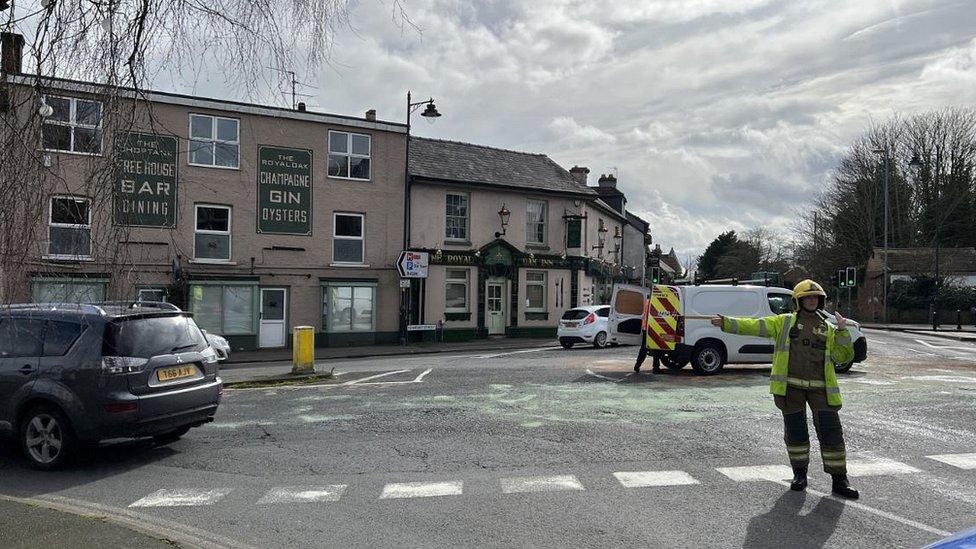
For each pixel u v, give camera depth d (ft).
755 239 274.36
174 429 25.49
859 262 175.73
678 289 46.37
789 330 20.72
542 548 15.97
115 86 14.97
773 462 23.48
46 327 24.50
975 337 96.12
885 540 16.25
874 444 25.84
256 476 22.54
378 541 16.56
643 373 47.09
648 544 16.14
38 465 23.85
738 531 16.90
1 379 24.35
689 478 21.57
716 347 46.01
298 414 32.78
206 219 73.00
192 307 71.36
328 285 79.56
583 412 32.45
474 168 94.22
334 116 80.38
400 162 84.94
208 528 17.62
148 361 24.59
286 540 16.69
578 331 76.18
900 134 168.14
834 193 179.63
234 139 74.38
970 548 8.85
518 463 23.61
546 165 105.60
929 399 35.47
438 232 88.17
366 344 81.92
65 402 23.43
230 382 43.73
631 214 155.02
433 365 54.60
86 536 15.87
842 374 46.50
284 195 77.30
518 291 94.48
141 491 21.03
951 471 22.16
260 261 75.72
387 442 26.89
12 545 15.23
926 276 141.69
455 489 20.67
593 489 20.52
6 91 14.49
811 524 17.35
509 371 48.73
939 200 160.86
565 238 100.17
